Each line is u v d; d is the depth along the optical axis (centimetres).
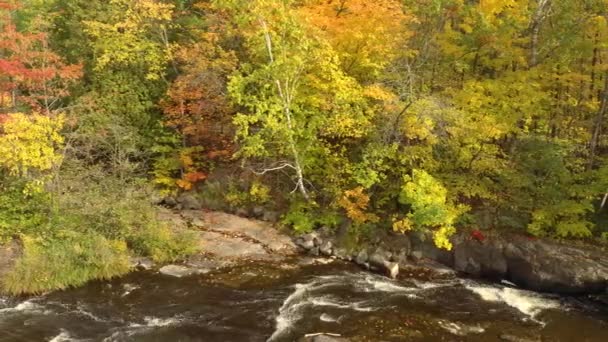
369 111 1844
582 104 2073
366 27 1819
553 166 1783
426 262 1867
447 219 1756
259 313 1462
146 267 1703
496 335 1398
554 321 1508
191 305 1494
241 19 1756
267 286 1638
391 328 1405
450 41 2095
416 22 2062
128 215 1823
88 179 1873
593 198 1870
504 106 1820
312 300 1555
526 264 1753
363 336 1353
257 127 2188
